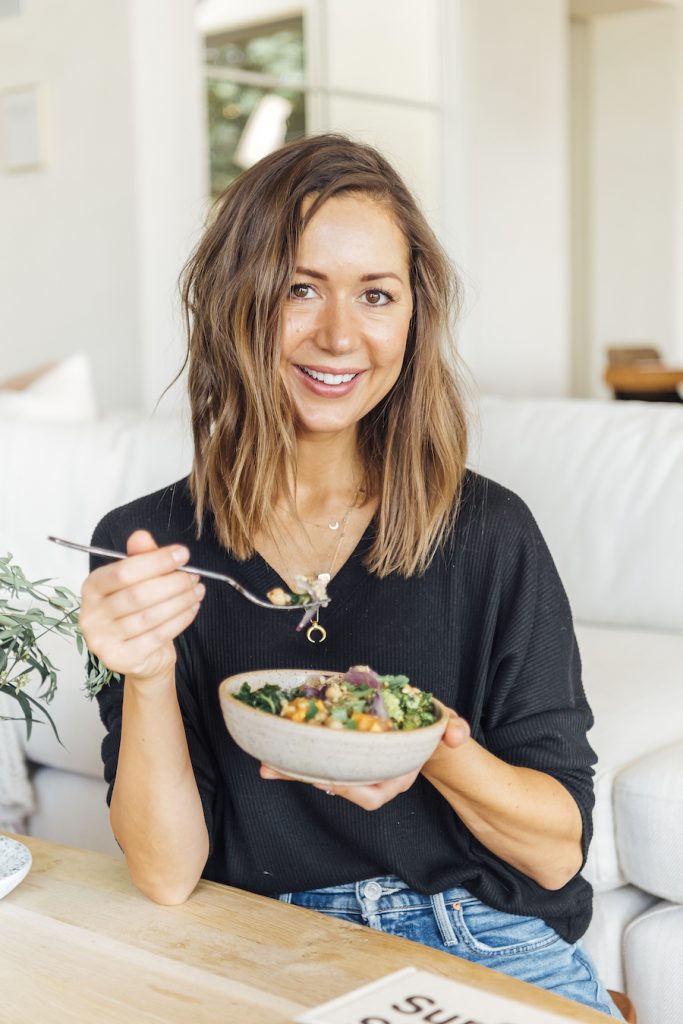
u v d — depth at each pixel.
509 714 1.14
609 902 1.54
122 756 0.99
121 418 2.97
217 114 4.62
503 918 1.12
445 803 1.13
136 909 0.98
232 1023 0.78
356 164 1.06
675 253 8.05
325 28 4.98
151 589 0.83
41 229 4.61
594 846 1.51
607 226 8.16
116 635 0.84
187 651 1.15
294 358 1.07
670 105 7.87
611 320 8.20
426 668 1.13
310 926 0.94
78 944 0.91
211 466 1.12
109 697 1.15
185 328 1.17
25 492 2.61
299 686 0.93
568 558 2.26
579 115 8.11
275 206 1.04
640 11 7.81
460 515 1.16
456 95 5.61
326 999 0.82
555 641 1.16
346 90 5.10
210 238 1.10
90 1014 0.80
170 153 4.34
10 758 2.01
